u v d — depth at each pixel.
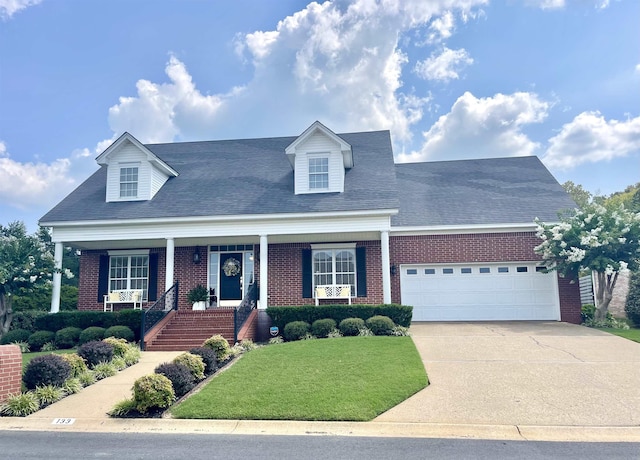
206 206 17.31
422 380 8.81
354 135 22.83
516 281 18.31
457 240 18.58
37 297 21.73
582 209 17.44
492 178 21.73
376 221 16.34
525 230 18.25
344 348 11.70
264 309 15.70
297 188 17.75
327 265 18.50
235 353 11.91
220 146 22.88
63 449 6.15
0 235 16.73
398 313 15.00
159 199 18.17
